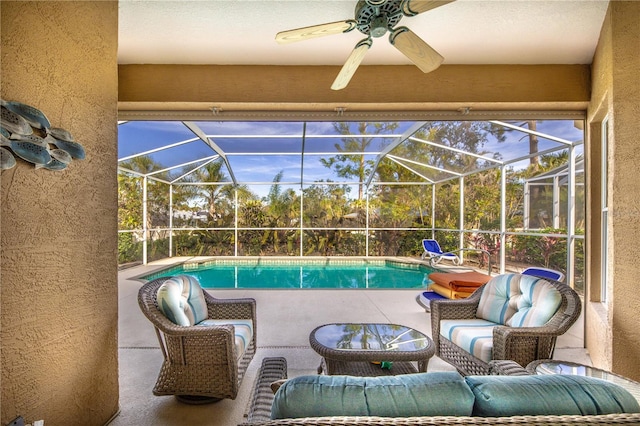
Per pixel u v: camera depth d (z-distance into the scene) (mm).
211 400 2418
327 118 3609
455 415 998
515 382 1083
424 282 8117
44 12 1635
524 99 3336
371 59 3281
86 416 1954
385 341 2471
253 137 6621
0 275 1422
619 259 2514
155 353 3264
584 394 1041
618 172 2514
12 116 1426
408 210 11086
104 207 2115
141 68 3328
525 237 7137
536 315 2533
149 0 2537
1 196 1417
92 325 2006
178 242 11000
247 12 2684
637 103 2379
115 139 2238
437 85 3363
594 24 2809
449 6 2604
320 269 10055
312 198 11219
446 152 7102
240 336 2576
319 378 1101
